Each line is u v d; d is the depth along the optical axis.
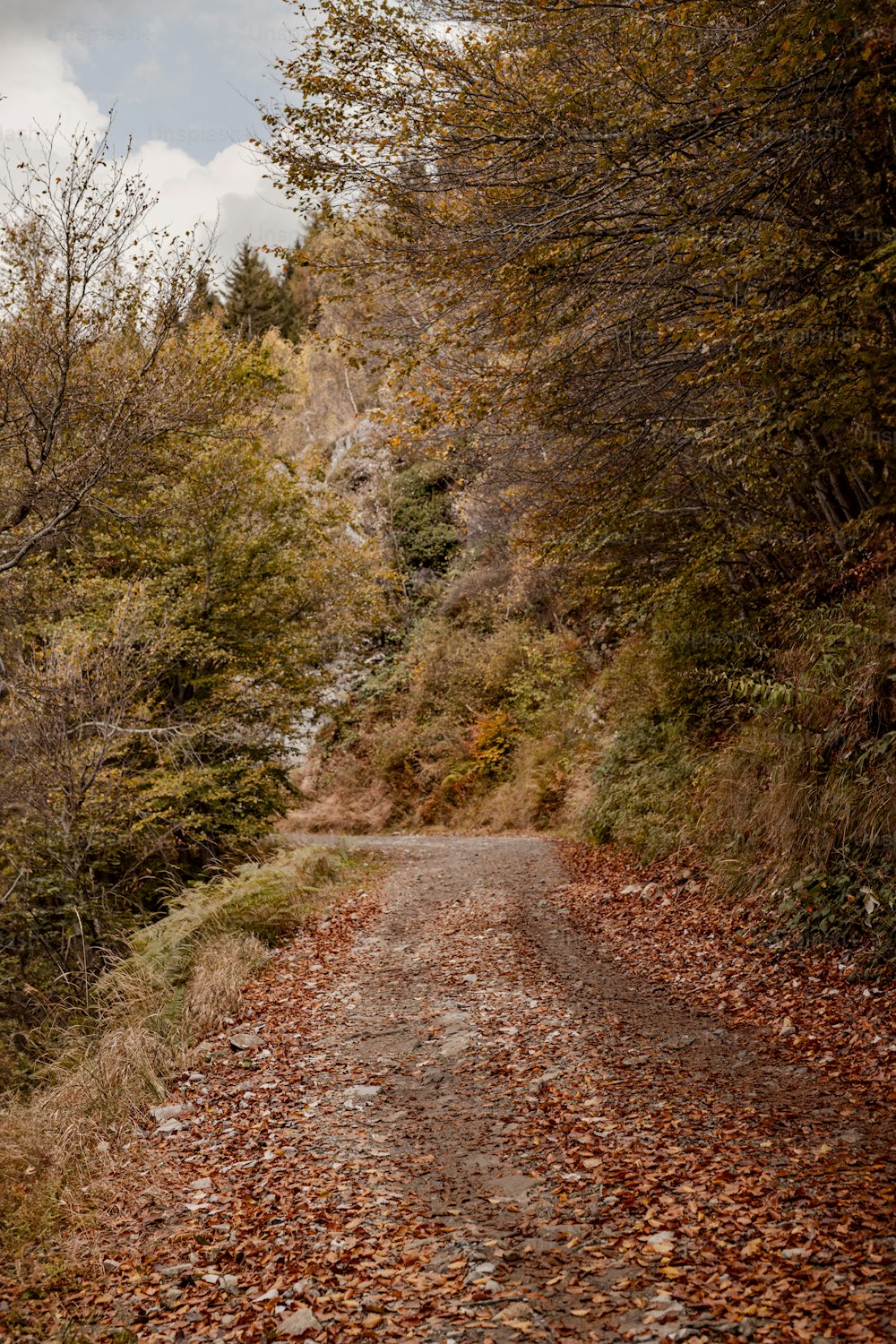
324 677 18.02
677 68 7.03
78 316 9.16
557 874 12.88
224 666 15.74
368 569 18.45
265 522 16.16
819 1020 6.18
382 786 27.45
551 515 11.39
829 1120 4.76
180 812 14.12
